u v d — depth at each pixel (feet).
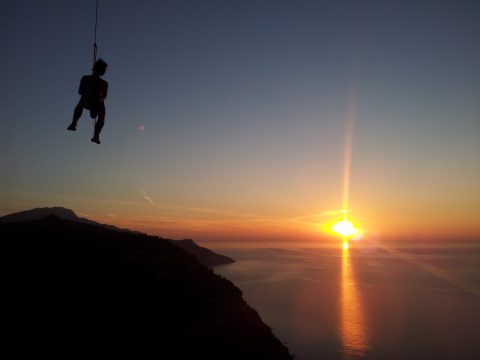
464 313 344.90
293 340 239.30
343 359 204.13
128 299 64.23
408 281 601.62
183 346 57.98
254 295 422.00
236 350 67.87
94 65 30.58
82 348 48.32
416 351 223.30
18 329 48.47
